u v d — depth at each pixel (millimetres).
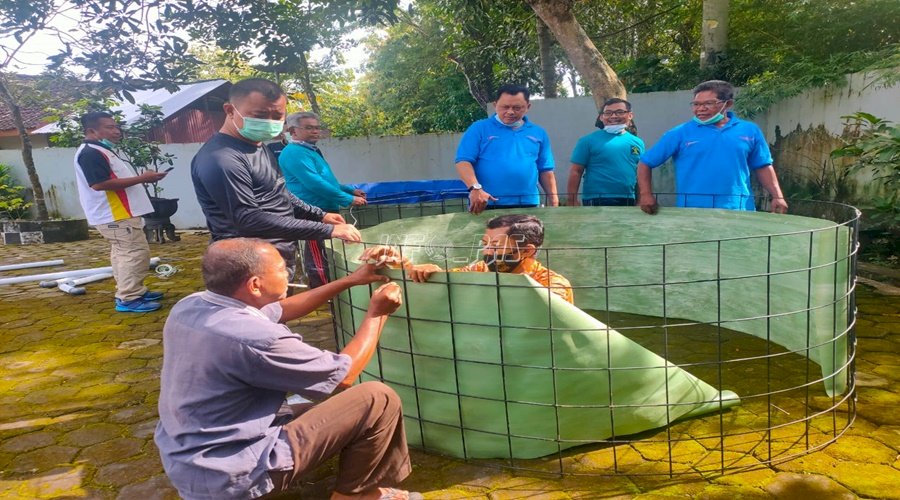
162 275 6020
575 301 3939
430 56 13648
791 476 2043
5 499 2182
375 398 1840
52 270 6727
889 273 4371
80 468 2395
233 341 1571
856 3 6148
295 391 1660
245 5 6398
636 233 3715
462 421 2295
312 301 2182
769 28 8094
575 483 2104
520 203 3893
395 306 1994
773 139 6891
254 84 2445
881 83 4805
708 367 2998
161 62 5715
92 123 4500
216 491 1579
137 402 3020
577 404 2213
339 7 6402
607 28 11180
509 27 8656
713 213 3369
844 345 2498
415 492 2086
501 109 3775
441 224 3541
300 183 4070
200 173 2482
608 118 4246
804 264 2844
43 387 3240
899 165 4254
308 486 2199
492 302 2100
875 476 2014
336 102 17484
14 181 10602
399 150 9148
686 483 2051
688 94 7512
